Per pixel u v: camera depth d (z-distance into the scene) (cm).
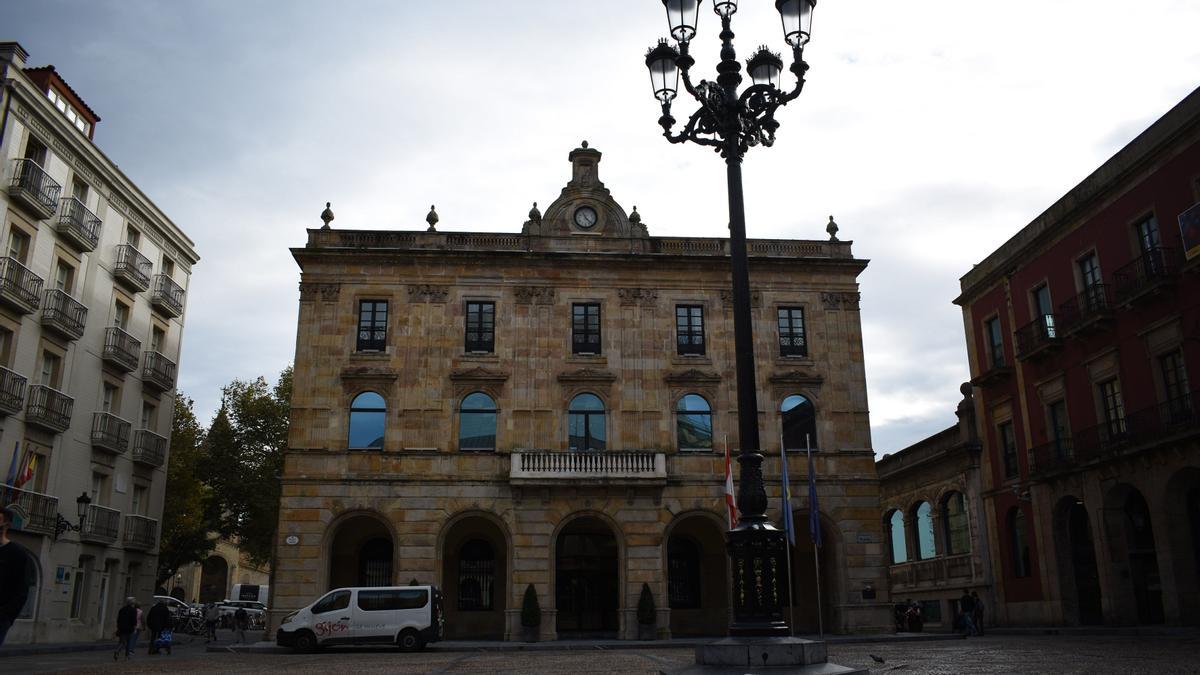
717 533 3897
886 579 3653
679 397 3781
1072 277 3578
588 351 3822
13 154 3169
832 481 3741
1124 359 3247
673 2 1438
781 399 3812
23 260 3259
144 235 4169
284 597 3450
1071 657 1911
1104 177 3353
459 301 3819
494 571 3847
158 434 4219
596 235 3969
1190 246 2848
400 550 3528
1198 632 2702
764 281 3944
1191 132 2903
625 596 3547
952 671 1584
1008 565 3953
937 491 4603
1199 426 2759
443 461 3625
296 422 3625
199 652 3014
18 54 3197
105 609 3788
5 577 845
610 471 3603
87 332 3641
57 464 3412
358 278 3803
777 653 1206
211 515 5662
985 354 4275
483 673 1755
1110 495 3262
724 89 1430
